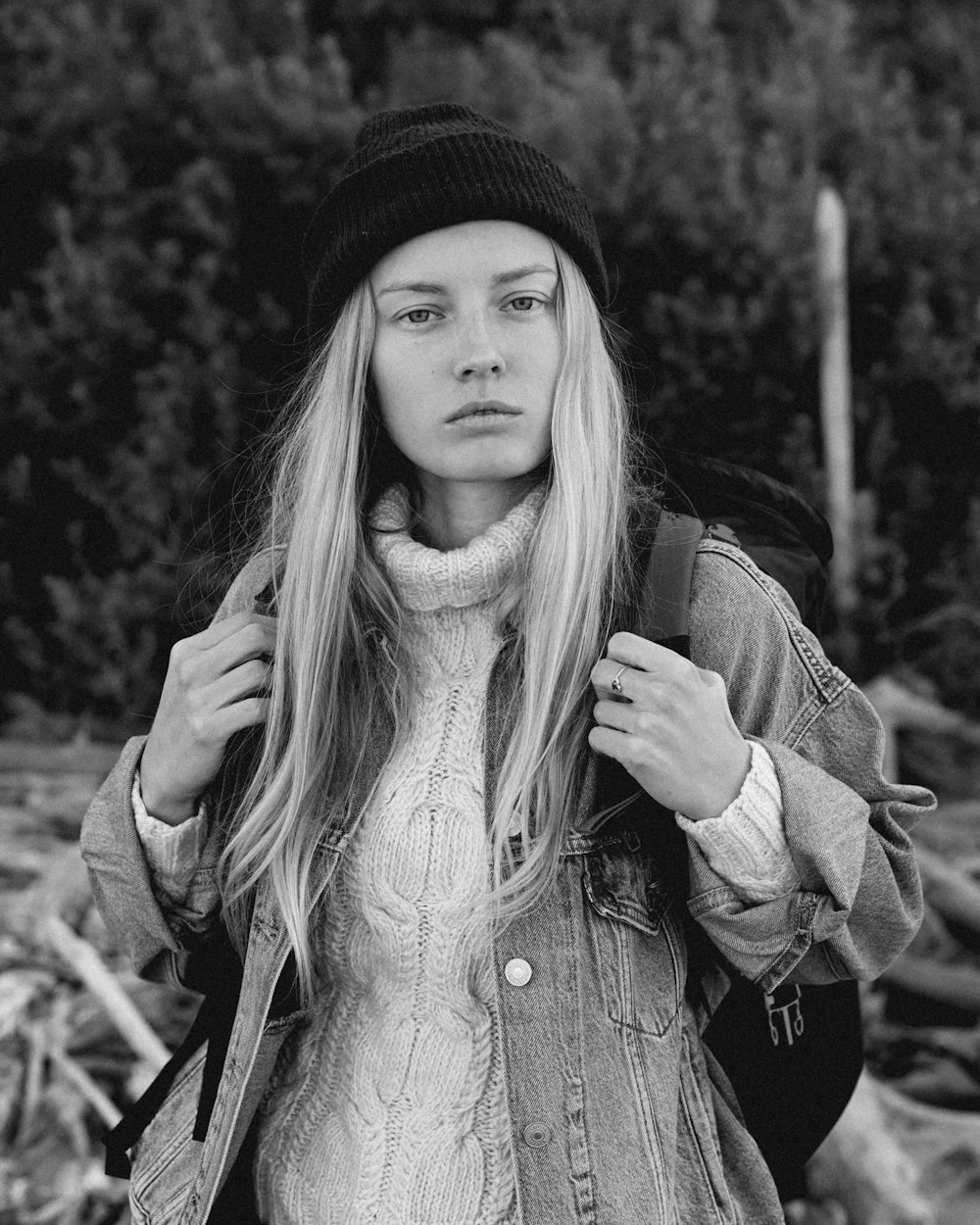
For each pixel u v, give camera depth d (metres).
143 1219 1.50
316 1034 1.47
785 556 1.56
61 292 3.45
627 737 1.29
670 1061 1.35
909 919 1.39
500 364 1.36
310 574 1.45
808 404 3.56
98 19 3.77
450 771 1.40
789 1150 1.56
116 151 3.48
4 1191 2.28
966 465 3.70
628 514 1.45
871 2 5.36
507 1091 1.31
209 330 3.41
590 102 3.63
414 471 1.56
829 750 1.39
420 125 1.44
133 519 3.48
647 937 1.37
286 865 1.40
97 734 3.56
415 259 1.37
